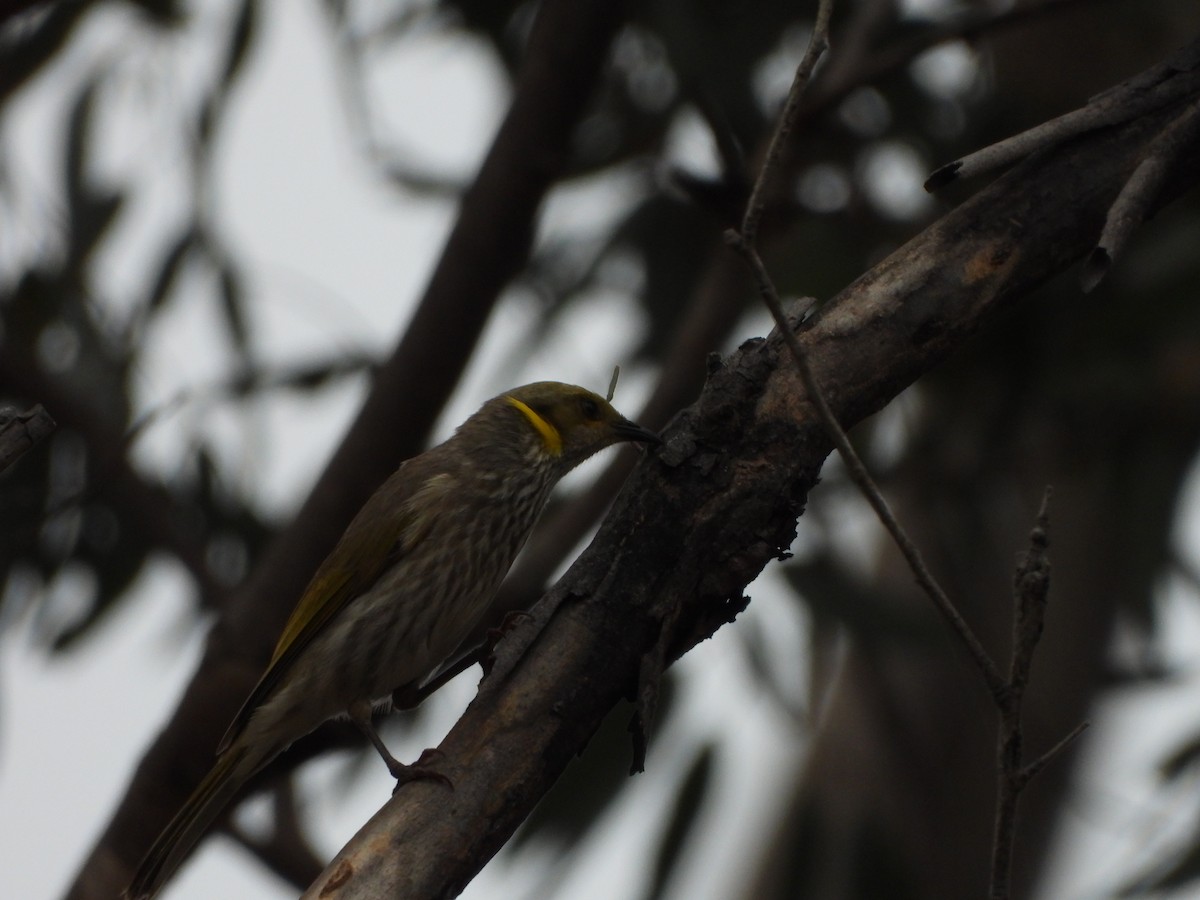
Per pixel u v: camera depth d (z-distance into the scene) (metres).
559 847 10.66
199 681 9.27
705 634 5.62
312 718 8.62
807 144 10.71
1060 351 11.33
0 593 11.65
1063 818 15.04
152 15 12.20
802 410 5.57
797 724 10.81
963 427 12.05
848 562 11.25
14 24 11.83
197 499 12.00
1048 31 12.58
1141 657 12.40
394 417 9.45
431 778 5.44
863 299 5.74
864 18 11.88
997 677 4.88
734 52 11.29
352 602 8.64
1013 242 5.74
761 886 14.27
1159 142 5.75
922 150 12.27
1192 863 9.46
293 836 10.88
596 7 9.15
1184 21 12.83
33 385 11.14
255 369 11.64
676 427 5.62
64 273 11.80
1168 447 12.06
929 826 14.55
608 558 5.56
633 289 13.34
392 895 5.30
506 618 7.79
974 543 12.67
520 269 9.74
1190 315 10.93
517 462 9.15
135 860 9.14
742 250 4.81
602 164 12.77
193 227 12.25
